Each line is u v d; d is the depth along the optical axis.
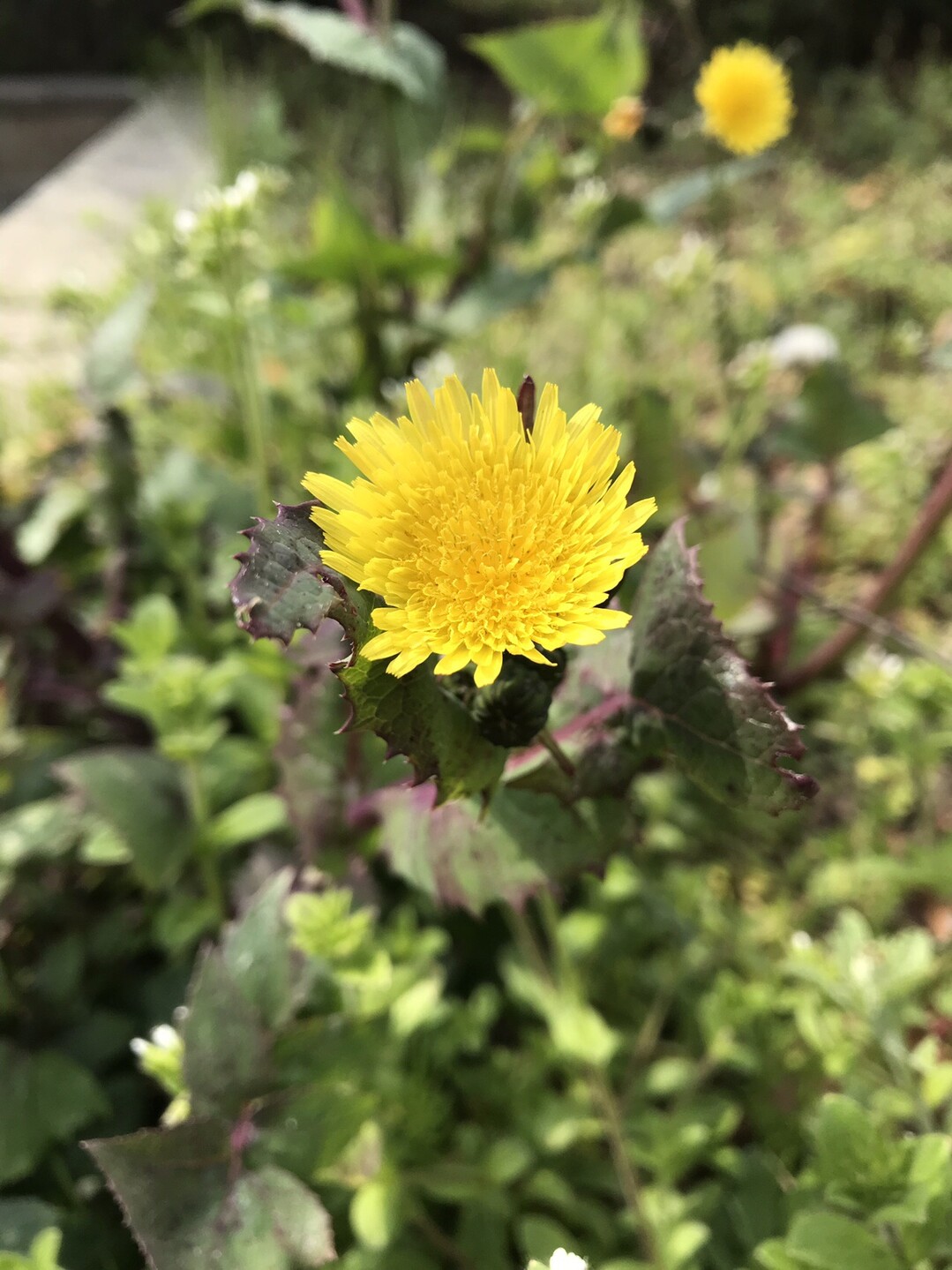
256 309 0.18
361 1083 0.11
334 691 0.12
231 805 0.15
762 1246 0.09
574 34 0.18
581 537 0.07
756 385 0.20
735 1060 0.12
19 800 0.15
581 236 0.21
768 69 0.19
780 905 0.15
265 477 0.16
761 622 0.17
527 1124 0.12
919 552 0.16
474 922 0.14
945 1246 0.09
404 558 0.07
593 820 0.09
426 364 0.21
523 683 0.07
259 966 0.10
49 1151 0.12
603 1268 0.11
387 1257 0.11
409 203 0.25
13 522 0.19
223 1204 0.09
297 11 0.18
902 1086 0.11
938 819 0.16
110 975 0.14
